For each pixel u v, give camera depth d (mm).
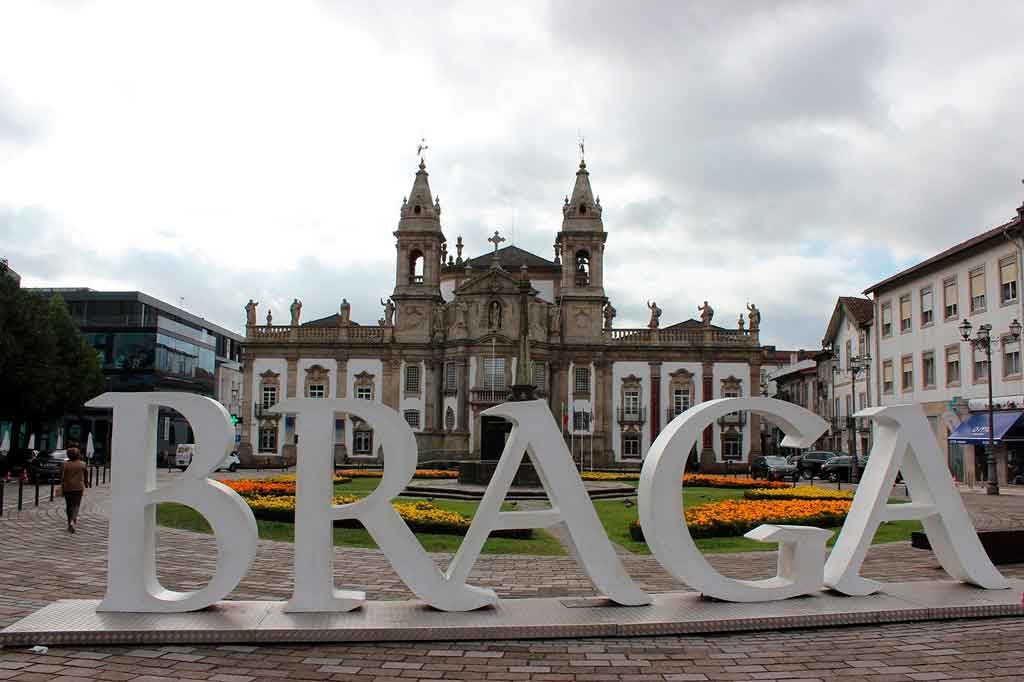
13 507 22359
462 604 8789
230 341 98938
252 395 65562
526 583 11703
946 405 42469
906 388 47000
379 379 65188
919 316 45406
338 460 63812
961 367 41188
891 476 9812
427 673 7105
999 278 38000
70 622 8148
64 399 49562
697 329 65438
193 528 17859
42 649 7672
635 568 13031
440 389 64750
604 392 64688
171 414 77875
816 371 71500
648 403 64562
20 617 9031
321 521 8711
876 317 50750
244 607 8844
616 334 65438
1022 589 9984
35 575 11688
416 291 65438
